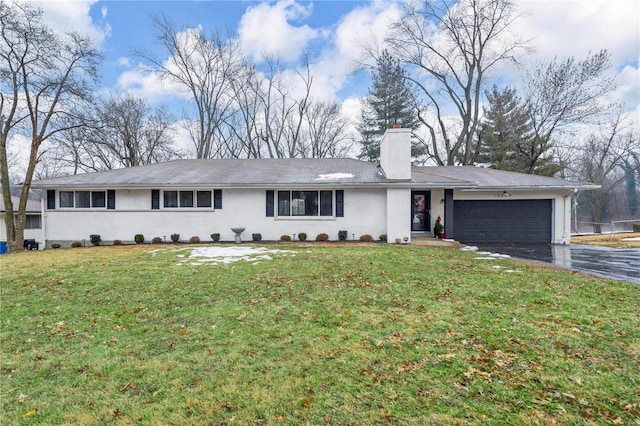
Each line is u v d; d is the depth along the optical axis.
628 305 4.99
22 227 14.57
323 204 14.11
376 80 29.08
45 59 14.30
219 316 4.91
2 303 5.72
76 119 15.64
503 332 4.06
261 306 5.29
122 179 14.34
